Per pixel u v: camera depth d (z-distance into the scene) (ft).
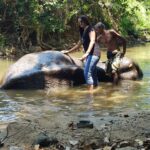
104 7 65.87
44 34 58.34
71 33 61.26
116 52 36.27
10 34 55.67
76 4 60.03
